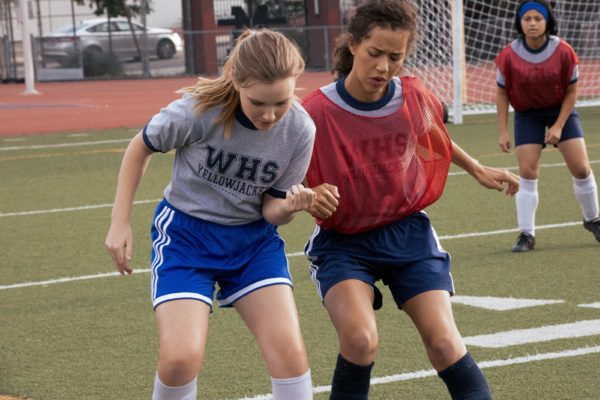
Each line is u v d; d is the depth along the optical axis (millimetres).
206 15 50281
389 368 7328
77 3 51031
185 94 5594
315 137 5973
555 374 7082
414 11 5738
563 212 13547
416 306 5793
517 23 10766
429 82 27906
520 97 10969
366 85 5789
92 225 13562
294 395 5219
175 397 5199
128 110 32312
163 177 17797
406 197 5996
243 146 5531
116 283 10297
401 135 6004
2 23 47969
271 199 5738
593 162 17875
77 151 21922
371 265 5953
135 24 51125
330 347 7910
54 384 7203
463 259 10938
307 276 10375
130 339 8297
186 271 5531
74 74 49281
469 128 24141
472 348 7750
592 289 9461
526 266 10484
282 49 5129
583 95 30766
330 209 5566
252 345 8031
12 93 40844
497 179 6363
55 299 9711
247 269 5641
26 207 15133
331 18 50031
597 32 36844
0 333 8586
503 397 6656
